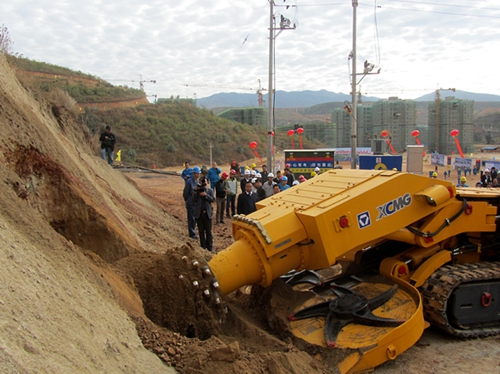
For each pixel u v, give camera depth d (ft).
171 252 16.80
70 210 19.15
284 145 227.40
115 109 166.50
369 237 17.11
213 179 48.08
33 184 17.94
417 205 18.57
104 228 19.89
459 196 20.18
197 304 15.26
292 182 48.14
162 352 12.28
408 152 75.92
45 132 22.39
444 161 150.61
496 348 17.63
